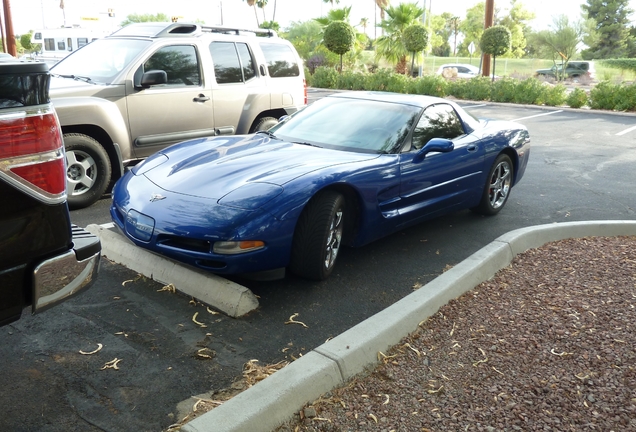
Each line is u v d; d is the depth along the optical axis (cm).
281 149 479
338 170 427
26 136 220
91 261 254
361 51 3562
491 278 432
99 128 628
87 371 302
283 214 384
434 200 534
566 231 533
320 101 584
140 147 686
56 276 237
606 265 460
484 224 615
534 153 1093
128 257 434
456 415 268
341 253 505
